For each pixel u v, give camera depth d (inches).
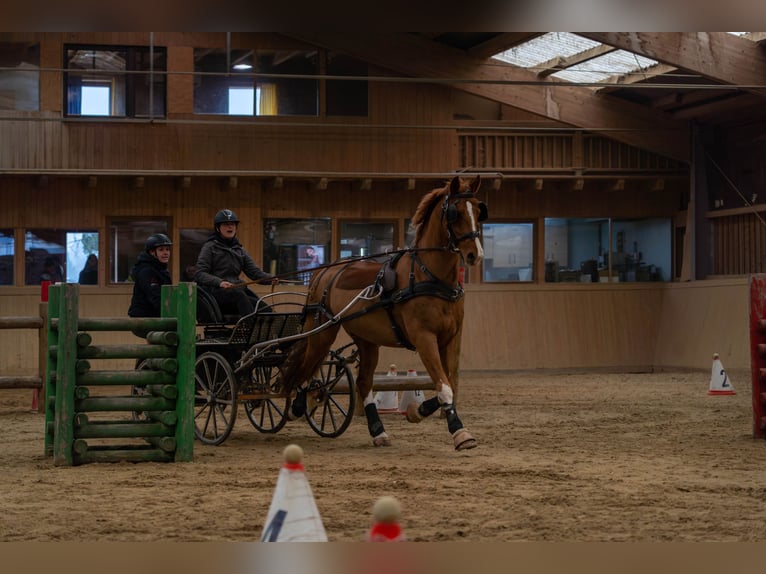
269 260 834.2
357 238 848.9
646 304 896.3
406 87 834.2
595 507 232.7
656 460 316.2
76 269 807.1
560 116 834.2
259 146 814.5
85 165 786.2
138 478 281.6
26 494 254.8
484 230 872.9
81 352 313.6
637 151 871.7
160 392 319.6
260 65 810.2
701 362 838.5
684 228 898.1
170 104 800.3
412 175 823.1
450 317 333.1
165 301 327.0
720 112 827.4
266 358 374.9
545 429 417.4
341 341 845.2
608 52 739.4
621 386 684.7
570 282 888.9
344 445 365.4
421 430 417.7
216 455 335.3
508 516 221.5
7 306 790.5
